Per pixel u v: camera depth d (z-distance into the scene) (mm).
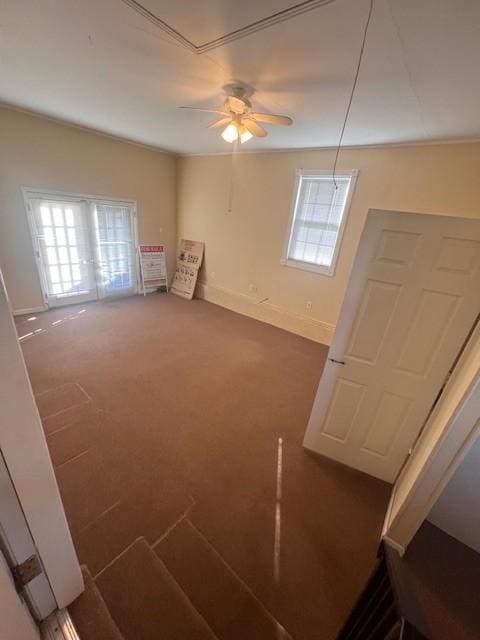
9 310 706
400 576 721
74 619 1187
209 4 1401
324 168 3836
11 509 884
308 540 1637
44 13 1575
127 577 1371
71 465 1968
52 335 3814
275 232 4578
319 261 4312
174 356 3568
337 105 2422
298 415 2695
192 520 1681
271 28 1535
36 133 3803
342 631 903
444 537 1709
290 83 2145
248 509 1781
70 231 4551
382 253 1657
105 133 4402
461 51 1536
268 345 4129
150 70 2174
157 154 5277
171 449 2178
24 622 918
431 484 1396
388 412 1928
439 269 1546
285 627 1267
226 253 5359
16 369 759
